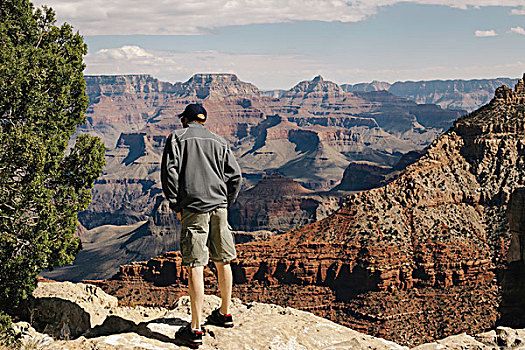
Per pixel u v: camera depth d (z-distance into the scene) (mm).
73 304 17125
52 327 15844
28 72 24234
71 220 23250
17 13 28125
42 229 21359
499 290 77688
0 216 21328
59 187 24406
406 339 71000
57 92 25906
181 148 9695
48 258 21969
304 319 11422
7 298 18531
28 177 22172
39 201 21641
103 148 26031
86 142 25750
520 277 39375
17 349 10992
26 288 18562
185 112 10055
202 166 9664
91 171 25312
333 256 83938
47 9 29375
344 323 75812
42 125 24734
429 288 79375
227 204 10039
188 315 11422
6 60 24141
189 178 9602
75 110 27797
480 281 80062
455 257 81562
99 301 17641
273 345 9930
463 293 77188
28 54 25547
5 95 23141
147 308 18125
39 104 24078
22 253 20625
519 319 37562
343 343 10102
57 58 26000
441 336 70625
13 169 22156
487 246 86312
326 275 83812
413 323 73562
